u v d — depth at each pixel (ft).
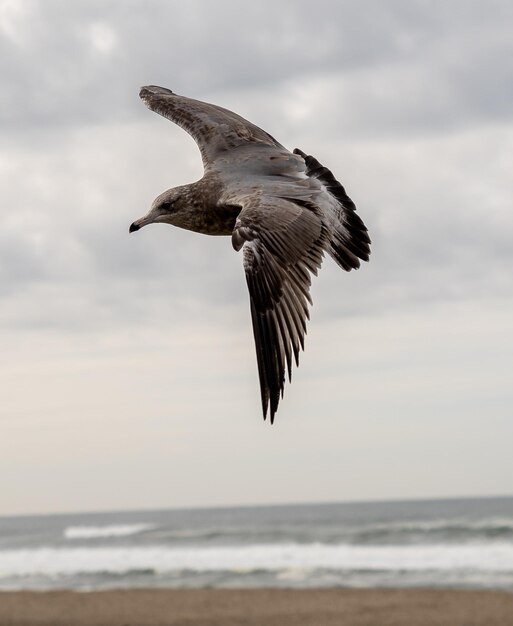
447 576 101.71
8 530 240.12
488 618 71.05
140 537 163.22
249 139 24.36
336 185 21.54
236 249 18.54
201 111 25.71
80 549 143.43
